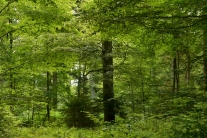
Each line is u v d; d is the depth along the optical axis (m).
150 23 6.47
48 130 11.54
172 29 6.55
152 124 7.31
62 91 17.81
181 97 8.73
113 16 6.42
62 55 8.95
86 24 6.86
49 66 9.16
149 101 11.79
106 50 13.77
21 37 10.73
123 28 6.64
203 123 5.55
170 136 6.02
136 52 13.21
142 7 6.45
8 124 8.39
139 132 6.71
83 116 13.72
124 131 7.14
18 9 8.46
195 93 9.09
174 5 6.22
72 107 13.82
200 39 8.59
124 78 14.10
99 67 16.89
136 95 13.31
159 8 6.42
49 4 8.17
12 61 9.02
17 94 9.12
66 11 8.35
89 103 14.05
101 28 6.66
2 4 8.45
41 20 8.08
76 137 8.97
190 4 5.99
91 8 6.72
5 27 8.58
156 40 7.25
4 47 9.42
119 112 13.83
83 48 11.91
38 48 9.54
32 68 9.12
